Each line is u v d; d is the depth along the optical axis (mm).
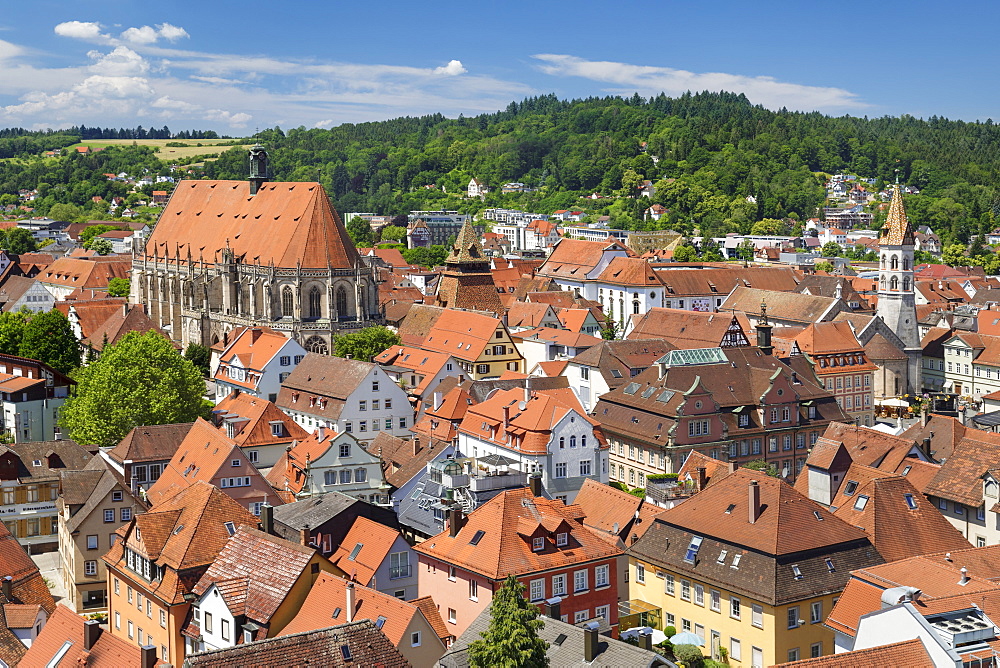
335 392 195500
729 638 108188
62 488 143000
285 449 177500
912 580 94750
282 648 82062
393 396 196250
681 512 116938
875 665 78312
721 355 194125
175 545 109375
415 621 94562
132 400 179000
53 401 197375
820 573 106188
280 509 128625
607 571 114562
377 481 156625
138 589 111438
